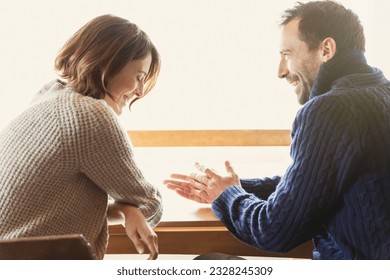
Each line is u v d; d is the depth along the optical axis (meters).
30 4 2.86
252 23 2.96
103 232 1.62
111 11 2.93
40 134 1.46
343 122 1.50
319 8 1.72
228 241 1.85
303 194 1.52
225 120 3.03
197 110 3.02
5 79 2.89
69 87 1.65
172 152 3.00
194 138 3.01
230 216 1.72
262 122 3.04
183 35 2.96
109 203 1.74
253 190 1.99
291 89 3.01
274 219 1.56
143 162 2.85
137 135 2.99
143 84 1.86
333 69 1.67
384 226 1.49
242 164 2.70
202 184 1.84
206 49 2.98
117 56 1.65
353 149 1.48
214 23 2.96
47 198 1.46
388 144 1.50
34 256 1.15
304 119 1.55
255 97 3.03
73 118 1.46
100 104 1.52
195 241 1.84
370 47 2.99
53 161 1.45
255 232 1.62
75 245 1.14
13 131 1.50
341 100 1.52
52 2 2.87
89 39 1.65
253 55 2.99
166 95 2.99
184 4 2.95
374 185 1.49
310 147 1.51
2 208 1.45
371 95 1.54
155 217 1.70
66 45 1.70
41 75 2.90
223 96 3.02
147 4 2.94
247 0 2.95
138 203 1.62
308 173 1.51
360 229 1.51
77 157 1.46
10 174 1.46
